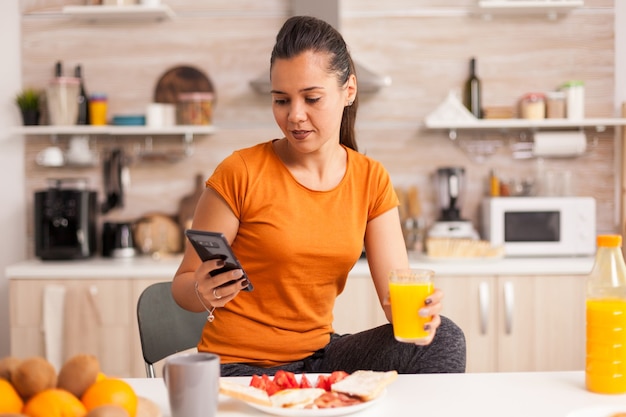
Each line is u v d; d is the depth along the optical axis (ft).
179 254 12.63
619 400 4.28
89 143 12.98
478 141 12.94
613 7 12.84
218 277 4.79
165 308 6.65
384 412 4.06
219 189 5.83
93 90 12.94
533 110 12.37
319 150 5.84
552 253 11.84
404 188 12.96
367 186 6.03
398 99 12.92
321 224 5.82
